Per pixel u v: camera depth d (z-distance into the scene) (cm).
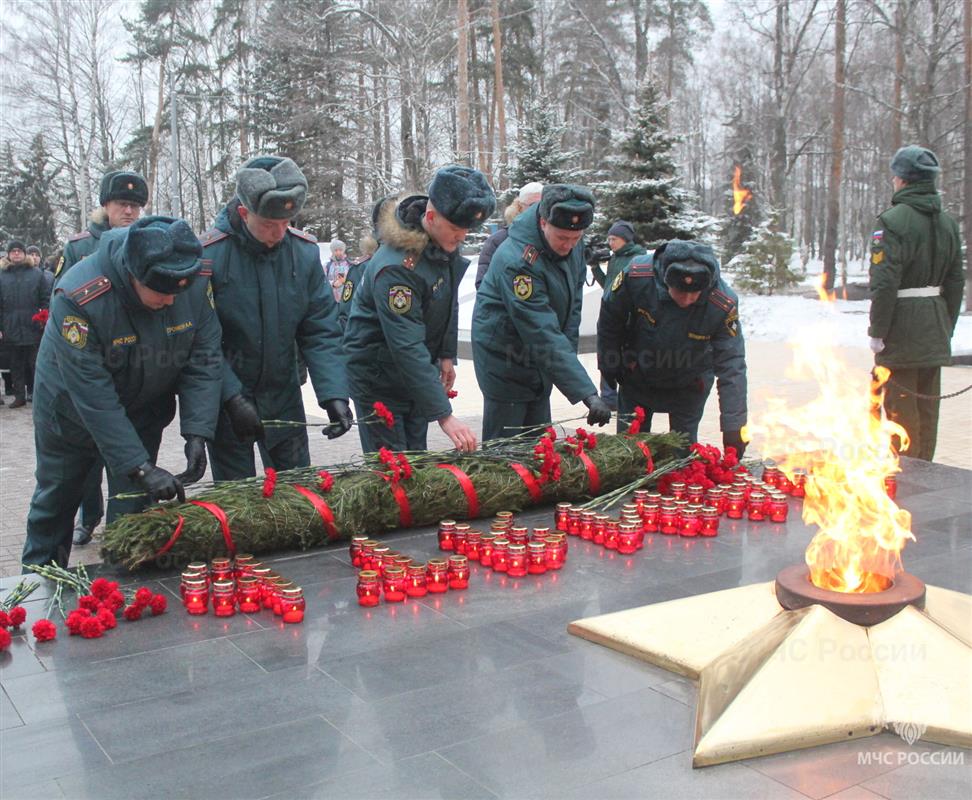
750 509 419
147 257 337
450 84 3512
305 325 451
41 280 1081
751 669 238
